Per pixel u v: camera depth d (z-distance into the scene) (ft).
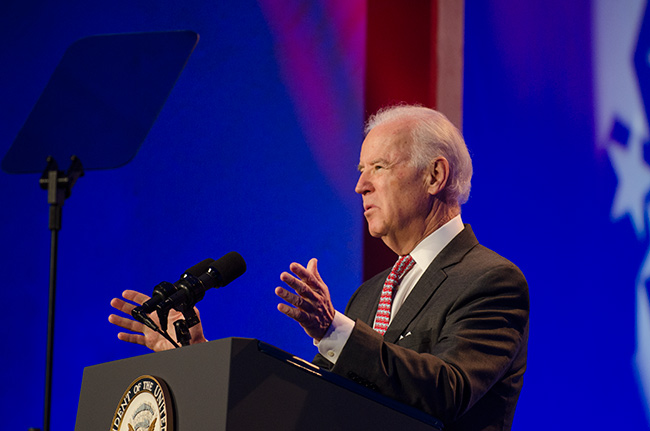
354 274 29.91
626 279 27.96
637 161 28.43
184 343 13.55
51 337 20.34
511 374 15.38
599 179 28.86
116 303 15.92
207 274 13.97
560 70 29.91
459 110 30.48
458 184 17.89
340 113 31.42
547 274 28.84
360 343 12.52
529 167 29.60
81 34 35.09
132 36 31.45
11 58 35.86
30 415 32.53
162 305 13.41
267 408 10.55
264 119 32.32
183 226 32.40
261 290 30.83
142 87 30.76
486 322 14.48
